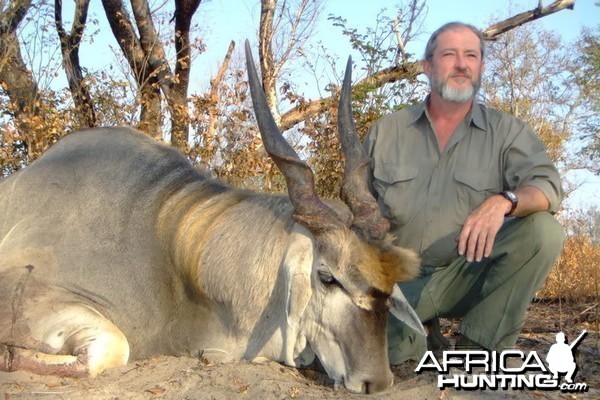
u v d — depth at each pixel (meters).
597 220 5.67
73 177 2.68
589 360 2.45
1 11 5.04
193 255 2.38
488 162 2.41
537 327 3.09
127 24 5.62
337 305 2.07
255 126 4.63
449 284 2.46
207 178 2.67
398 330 2.43
